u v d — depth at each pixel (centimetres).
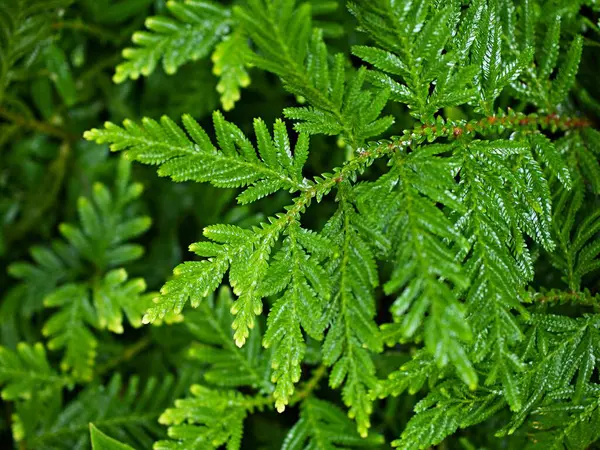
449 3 42
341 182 42
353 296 42
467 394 43
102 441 45
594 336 43
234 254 42
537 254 44
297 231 42
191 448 46
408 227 41
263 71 54
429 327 40
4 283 58
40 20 50
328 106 42
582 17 44
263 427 52
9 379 52
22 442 52
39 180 58
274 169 42
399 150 42
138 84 57
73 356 53
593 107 44
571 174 44
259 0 40
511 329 41
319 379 49
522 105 44
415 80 42
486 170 42
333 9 48
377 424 50
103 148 57
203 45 45
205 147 42
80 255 57
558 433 43
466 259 42
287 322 42
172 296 41
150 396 52
